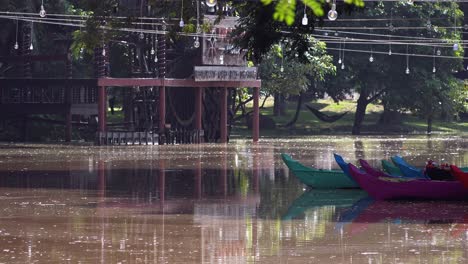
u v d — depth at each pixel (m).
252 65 172.88
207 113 157.75
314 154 126.69
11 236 54.22
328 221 60.91
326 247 50.66
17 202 70.69
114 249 50.00
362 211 66.00
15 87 148.88
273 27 83.31
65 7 159.25
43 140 163.62
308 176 81.75
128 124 157.75
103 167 102.38
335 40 177.12
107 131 146.25
